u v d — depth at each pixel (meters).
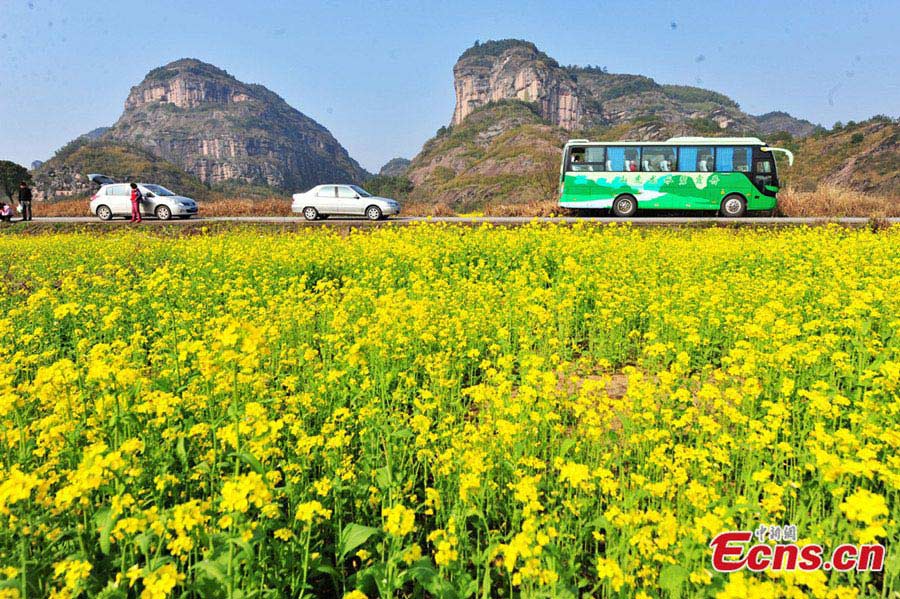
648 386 4.24
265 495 2.52
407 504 3.64
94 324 7.39
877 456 3.89
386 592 2.72
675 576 2.59
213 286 10.03
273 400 4.19
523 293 8.17
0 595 2.37
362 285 10.05
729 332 6.97
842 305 7.57
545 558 2.69
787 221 17.97
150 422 3.57
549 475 3.83
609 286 9.04
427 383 5.82
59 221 24.39
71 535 2.98
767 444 3.72
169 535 2.66
